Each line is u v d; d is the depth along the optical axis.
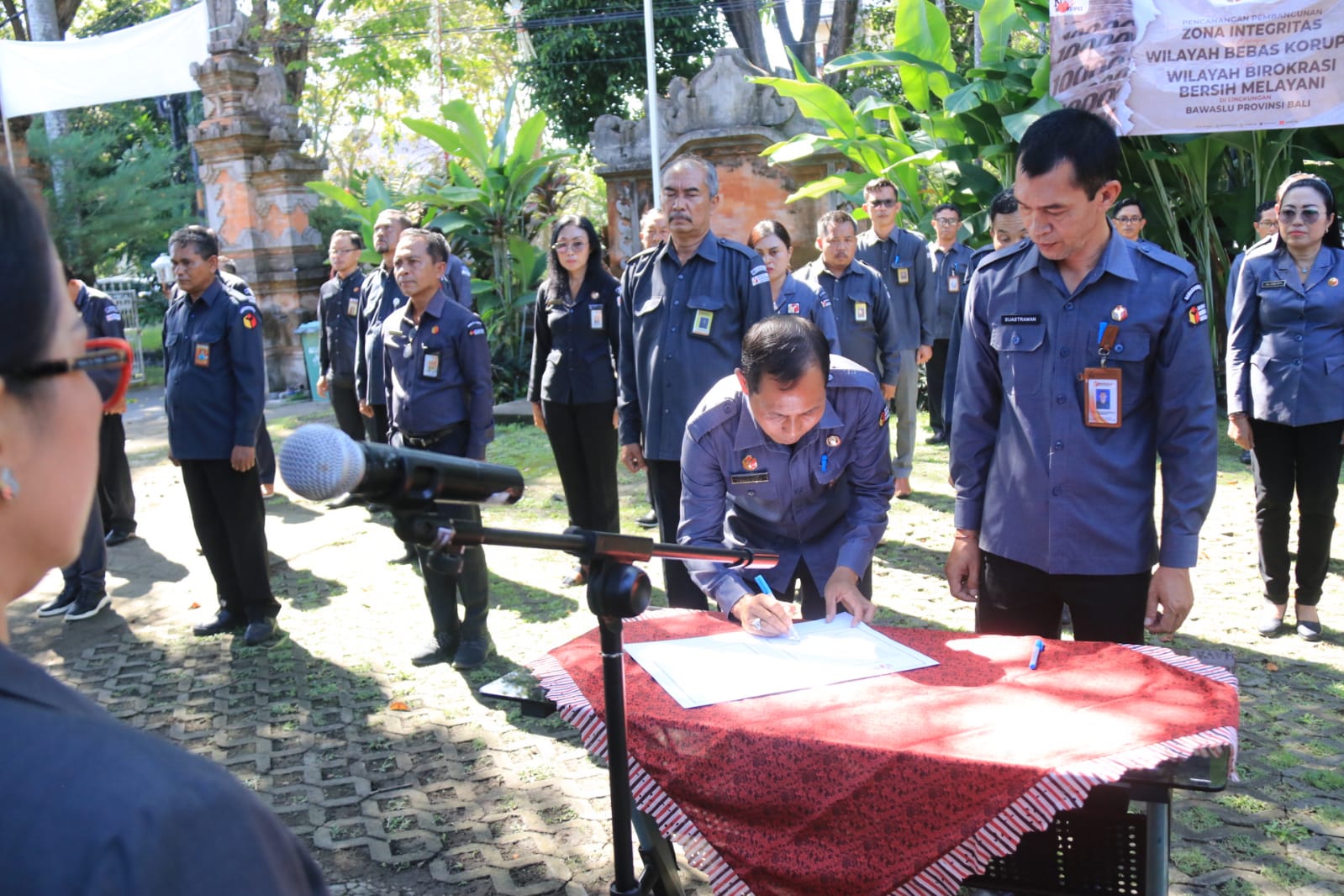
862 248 6.70
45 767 0.54
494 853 3.04
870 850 1.73
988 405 2.66
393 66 22.92
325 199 14.12
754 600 2.35
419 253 4.38
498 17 21.06
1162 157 8.41
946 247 8.13
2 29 24.22
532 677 2.20
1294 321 4.16
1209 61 7.56
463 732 3.82
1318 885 2.67
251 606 4.82
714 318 4.03
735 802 1.82
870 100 9.74
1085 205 2.26
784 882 1.79
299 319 13.40
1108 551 2.45
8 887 0.51
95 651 4.88
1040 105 8.08
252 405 4.58
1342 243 4.76
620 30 17.89
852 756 1.74
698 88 11.73
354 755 3.70
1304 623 4.27
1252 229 8.62
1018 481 2.53
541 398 5.30
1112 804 2.06
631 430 4.58
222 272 4.87
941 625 4.62
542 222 12.23
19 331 0.64
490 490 1.35
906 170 9.68
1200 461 2.36
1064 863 2.14
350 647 4.73
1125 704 1.86
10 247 0.64
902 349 6.53
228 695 4.28
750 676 2.07
